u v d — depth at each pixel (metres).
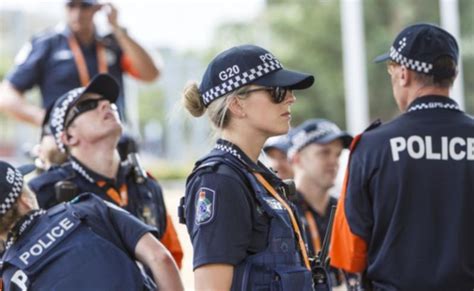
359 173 5.54
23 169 6.06
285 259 4.52
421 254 5.36
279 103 4.61
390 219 5.42
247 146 4.65
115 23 8.31
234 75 4.60
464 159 5.43
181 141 58.47
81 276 4.97
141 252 5.20
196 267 4.42
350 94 25.03
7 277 5.13
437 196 5.39
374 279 5.51
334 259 5.67
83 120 6.15
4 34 70.56
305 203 7.46
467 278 5.35
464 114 5.60
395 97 5.75
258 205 4.53
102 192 6.13
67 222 5.15
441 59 5.52
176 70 65.00
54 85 8.20
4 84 8.24
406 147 5.44
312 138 7.49
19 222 5.21
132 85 47.31
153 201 6.31
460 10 37.22
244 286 4.42
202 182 4.51
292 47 44.72
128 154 6.55
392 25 42.69
